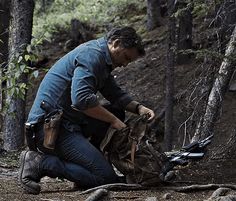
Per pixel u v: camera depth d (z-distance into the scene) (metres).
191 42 13.16
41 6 20.14
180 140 10.24
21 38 8.99
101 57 4.05
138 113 4.41
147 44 16.30
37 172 4.09
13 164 6.33
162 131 10.93
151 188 4.16
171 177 4.44
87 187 4.20
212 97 6.56
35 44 5.77
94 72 4.00
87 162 4.12
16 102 9.06
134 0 19.23
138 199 3.83
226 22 7.41
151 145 4.16
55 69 4.17
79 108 3.95
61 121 4.10
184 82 12.29
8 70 5.70
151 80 14.30
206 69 7.28
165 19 17.22
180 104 10.49
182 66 13.27
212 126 6.57
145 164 4.12
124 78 14.80
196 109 7.36
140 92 13.87
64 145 4.12
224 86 6.52
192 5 6.59
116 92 4.45
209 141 4.36
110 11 19.19
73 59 4.11
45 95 4.11
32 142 4.13
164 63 14.83
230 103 11.71
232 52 6.17
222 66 6.46
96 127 4.29
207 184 4.33
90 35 17.61
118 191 4.08
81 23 18.38
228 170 5.17
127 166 4.16
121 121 4.17
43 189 4.32
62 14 19.66
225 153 6.34
